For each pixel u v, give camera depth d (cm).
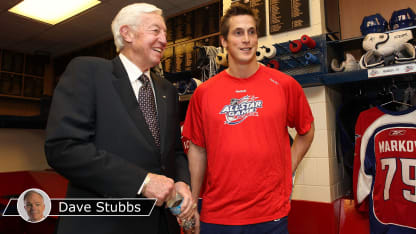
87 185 90
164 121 119
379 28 211
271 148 130
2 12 372
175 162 123
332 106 232
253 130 132
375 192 193
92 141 100
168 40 381
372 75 189
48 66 560
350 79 198
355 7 260
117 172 90
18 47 505
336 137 234
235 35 136
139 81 114
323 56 220
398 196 183
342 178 237
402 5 235
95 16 386
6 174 396
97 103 101
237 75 143
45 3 350
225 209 130
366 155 200
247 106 136
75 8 362
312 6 232
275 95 137
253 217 125
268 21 256
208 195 137
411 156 180
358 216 209
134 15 109
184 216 106
